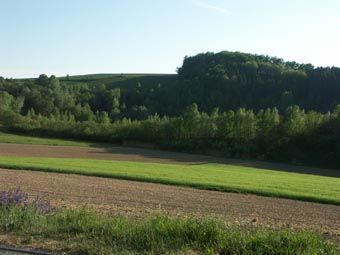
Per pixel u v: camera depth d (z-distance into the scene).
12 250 9.03
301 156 83.88
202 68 177.38
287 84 144.75
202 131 94.12
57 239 9.90
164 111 139.50
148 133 97.38
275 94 142.50
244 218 19.61
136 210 19.78
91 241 9.60
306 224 19.22
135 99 150.12
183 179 38.19
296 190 34.94
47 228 10.52
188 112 97.31
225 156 87.44
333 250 9.19
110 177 38.47
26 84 151.00
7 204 11.73
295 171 66.75
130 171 43.84
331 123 87.56
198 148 91.88
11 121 107.44
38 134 104.31
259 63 163.12
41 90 139.25
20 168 41.78
